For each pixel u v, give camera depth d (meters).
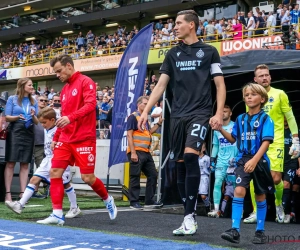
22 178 5.60
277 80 5.87
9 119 5.35
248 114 3.15
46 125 4.46
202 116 3.14
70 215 4.34
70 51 24.19
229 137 3.21
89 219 4.23
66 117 3.45
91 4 27.09
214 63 3.22
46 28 27.88
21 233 2.89
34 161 6.59
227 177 5.27
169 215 4.81
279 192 4.59
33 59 25.11
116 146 6.00
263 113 3.06
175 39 18.64
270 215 5.57
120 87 6.04
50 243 2.52
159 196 5.53
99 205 5.70
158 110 6.37
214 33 17.62
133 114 5.64
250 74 5.64
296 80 5.73
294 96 6.45
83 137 3.69
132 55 5.96
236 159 3.13
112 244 2.54
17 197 6.18
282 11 16.08
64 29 28.12
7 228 3.14
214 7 22.05
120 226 3.77
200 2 22.16
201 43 3.29
